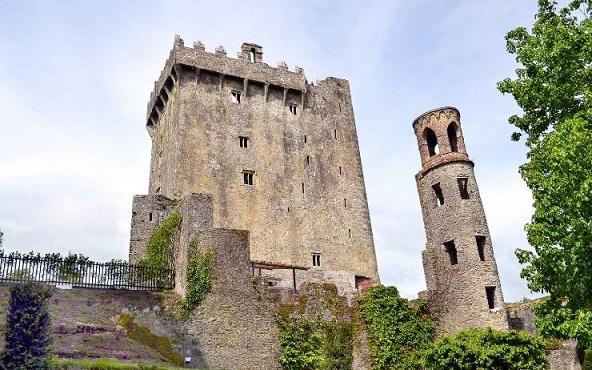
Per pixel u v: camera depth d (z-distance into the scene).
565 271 20.72
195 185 44.69
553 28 22.78
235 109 49.56
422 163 44.25
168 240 34.22
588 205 19.14
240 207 45.66
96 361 21.28
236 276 31.75
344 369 32.34
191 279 30.20
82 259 29.67
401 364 34.34
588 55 21.05
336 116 55.28
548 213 20.55
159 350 27.47
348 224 50.12
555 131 20.75
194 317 29.45
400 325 35.50
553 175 19.98
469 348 27.56
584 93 20.69
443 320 37.78
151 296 29.45
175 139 46.41
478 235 39.28
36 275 28.34
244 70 51.16
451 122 43.78
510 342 28.17
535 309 22.53
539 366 28.31
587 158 18.78
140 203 40.25
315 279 45.69
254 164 48.03
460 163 41.78
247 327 30.84
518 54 24.09
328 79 56.97
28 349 18.52
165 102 52.22
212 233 31.98
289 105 52.81
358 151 54.81
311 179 50.31
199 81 49.09
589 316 19.22
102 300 28.34
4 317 24.16
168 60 50.22
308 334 32.78
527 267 22.75
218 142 47.31
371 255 49.94
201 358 28.59
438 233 40.78
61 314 26.52
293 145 50.91
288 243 46.28
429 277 39.84
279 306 32.78
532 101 23.30
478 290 37.53
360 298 35.94
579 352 36.22
